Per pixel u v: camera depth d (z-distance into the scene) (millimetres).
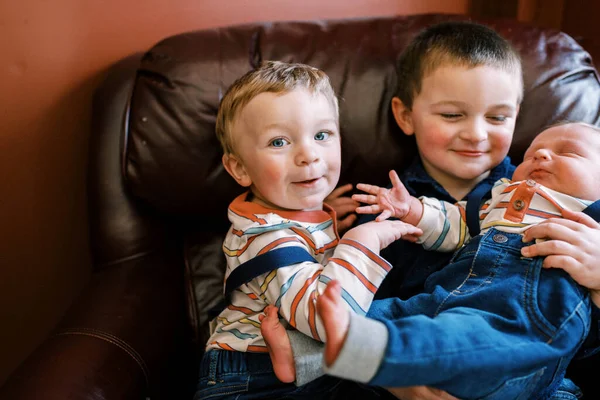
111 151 1023
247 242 890
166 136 990
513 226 873
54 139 1203
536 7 1532
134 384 855
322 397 879
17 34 1103
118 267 1034
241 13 1288
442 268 974
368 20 1141
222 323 935
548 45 1105
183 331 1031
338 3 1367
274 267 830
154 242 1067
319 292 782
